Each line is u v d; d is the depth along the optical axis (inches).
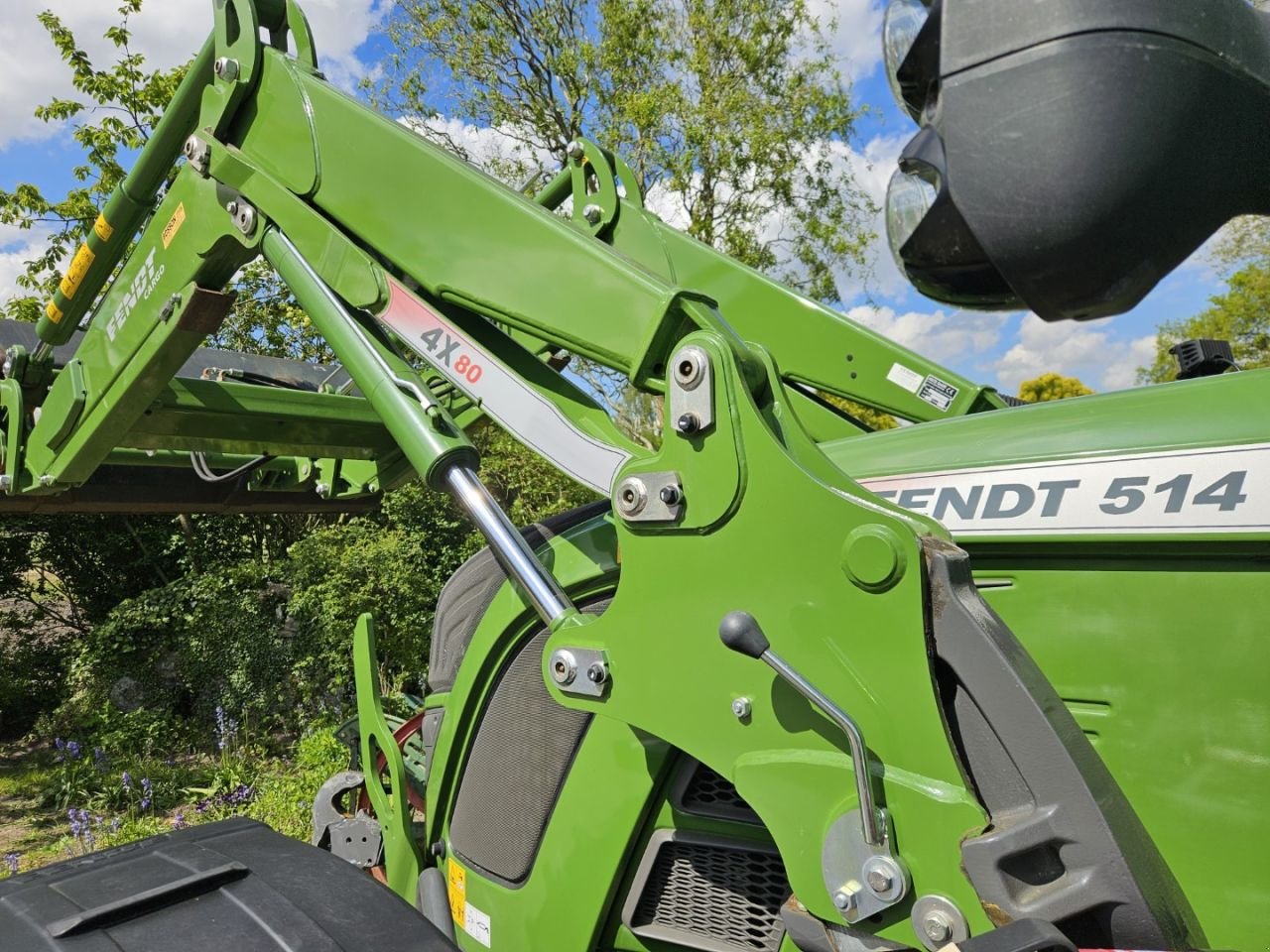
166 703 239.0
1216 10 35.9
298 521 331.0
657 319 54.5
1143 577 51.6
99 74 370.9
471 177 64.9
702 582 50.6
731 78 465.4
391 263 71.7
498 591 77.7
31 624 291.6
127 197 98.3
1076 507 52.7
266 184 77.5
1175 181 35.8
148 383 99.9
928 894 43.6
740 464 48.8
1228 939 48.6
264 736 229.5
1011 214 36.3
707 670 50.6
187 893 51.9
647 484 52.2
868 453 63.1
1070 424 55.4
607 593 67.2
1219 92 35.5
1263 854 48.1
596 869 67.0
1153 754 50.8
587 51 464.1
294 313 389.7
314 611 243.4
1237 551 49.0
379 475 141.3
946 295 43.8
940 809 43.1
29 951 46.8
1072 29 34.3
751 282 106.0
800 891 47.5
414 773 98.7
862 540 45.0
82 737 232.4
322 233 73.5
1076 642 53.2
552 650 57.4
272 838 60.9
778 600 47.9
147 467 143.4
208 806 188.4
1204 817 49.5
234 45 80.6
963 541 56.2
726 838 62.7
